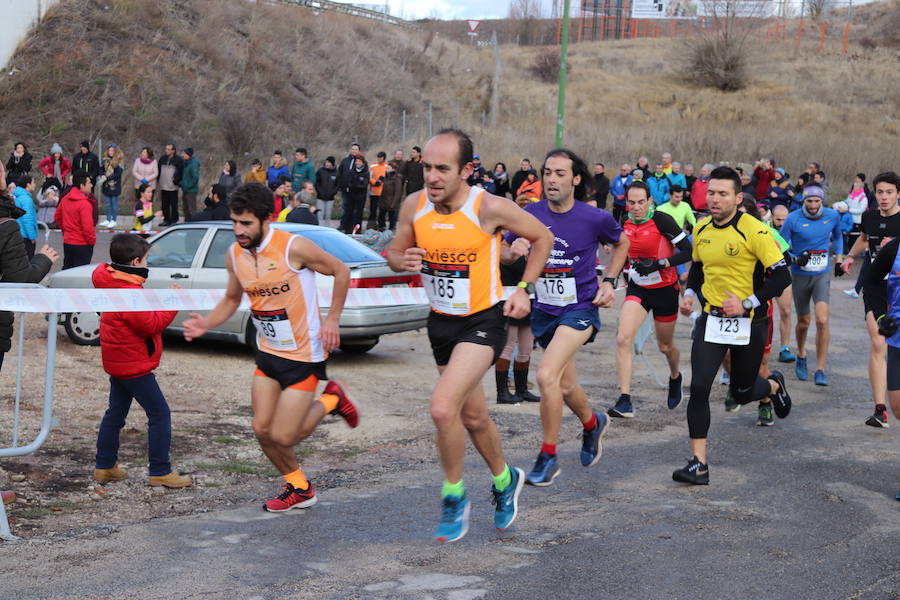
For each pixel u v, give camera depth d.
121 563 4.52
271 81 38.66
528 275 4.46
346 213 22.38
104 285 5.91
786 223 10.11
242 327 10.28
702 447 6.18
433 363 10.80
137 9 37.66
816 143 36.50
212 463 6.73
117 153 23.52
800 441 7.47
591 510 5.52
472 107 44.81
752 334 6.55
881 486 6.15
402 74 46.75
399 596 4.08
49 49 33.78
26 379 8.77
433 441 7.54
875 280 6.34
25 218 12.24
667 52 61.41
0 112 31.03
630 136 37.84
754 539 4.99
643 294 8.29
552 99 47.72
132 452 6.88
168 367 9.84
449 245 4.41
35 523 5.28
